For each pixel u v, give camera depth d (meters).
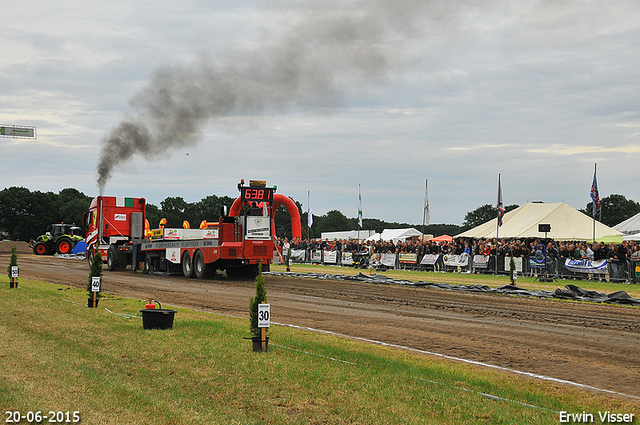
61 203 110.94
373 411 5.79
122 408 5.71
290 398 6.18
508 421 5.57
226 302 15.54
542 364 8.41
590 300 16.77
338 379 6.93
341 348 8.83
